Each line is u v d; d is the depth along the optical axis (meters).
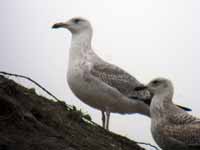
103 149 10.45
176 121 10.64
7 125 8.98
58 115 10.97
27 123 9.30
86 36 13.86
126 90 13.72
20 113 9.30
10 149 8.29
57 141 9.27
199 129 10.33
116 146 11.18
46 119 10.17
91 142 10.47
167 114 10.86
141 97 13.72
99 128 12.05
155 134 10.92
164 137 10.66
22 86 11.92
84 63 13.32
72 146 9.55
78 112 11.91
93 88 13.26
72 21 14.02
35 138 8.95
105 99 13.46
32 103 10.57
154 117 10.99
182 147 10.50
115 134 12.01
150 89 11.36
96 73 13.30
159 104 11.06
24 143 8.63
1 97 9.20
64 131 10.20
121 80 13.73
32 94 11.59
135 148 11.77
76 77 13.23
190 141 10.34
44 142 8.95
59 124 10.28
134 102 13.78
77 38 13.81
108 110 13.72
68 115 11.59
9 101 9.27
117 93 13.49
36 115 10.05
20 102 10.02
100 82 13.30
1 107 9.18
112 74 13.63
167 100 11.12
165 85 11.23
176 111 10.91
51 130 9.65
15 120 9.16
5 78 10.40
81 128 11.19
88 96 13.39
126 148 11.51
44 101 11.57
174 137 10.48
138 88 11.61
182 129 10.44
